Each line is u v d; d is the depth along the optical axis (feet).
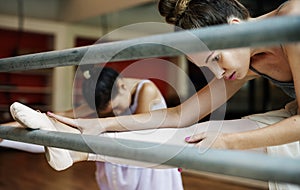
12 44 16.11
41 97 16.87
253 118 3.72
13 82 16.24
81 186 8.52
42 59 2.47
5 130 2.98
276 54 3.49
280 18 1.47
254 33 1.51
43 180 9.18
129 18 14.99
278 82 3.71
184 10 3.23
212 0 3.15
